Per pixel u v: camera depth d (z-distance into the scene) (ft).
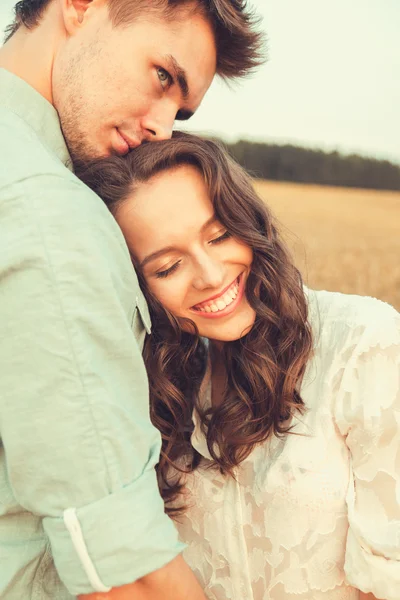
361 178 167.43
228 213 5.55
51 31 5.61
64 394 3.92
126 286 4.58
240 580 5.65
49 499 4.01
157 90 5.74
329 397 5.44
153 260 5.57
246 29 5.94
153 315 6.01
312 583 5.42
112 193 5.54
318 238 63.00
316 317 5.94
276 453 5.62
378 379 5.24
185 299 5.73
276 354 5.77
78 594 4.07
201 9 5.66
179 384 6.28
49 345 3.90
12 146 4.23
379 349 5.31
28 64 5.66
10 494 4.44
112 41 5.51
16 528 4.52
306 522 5.37
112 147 5.81
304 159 165.68
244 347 5.82
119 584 3.98
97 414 3.97
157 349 6.10
